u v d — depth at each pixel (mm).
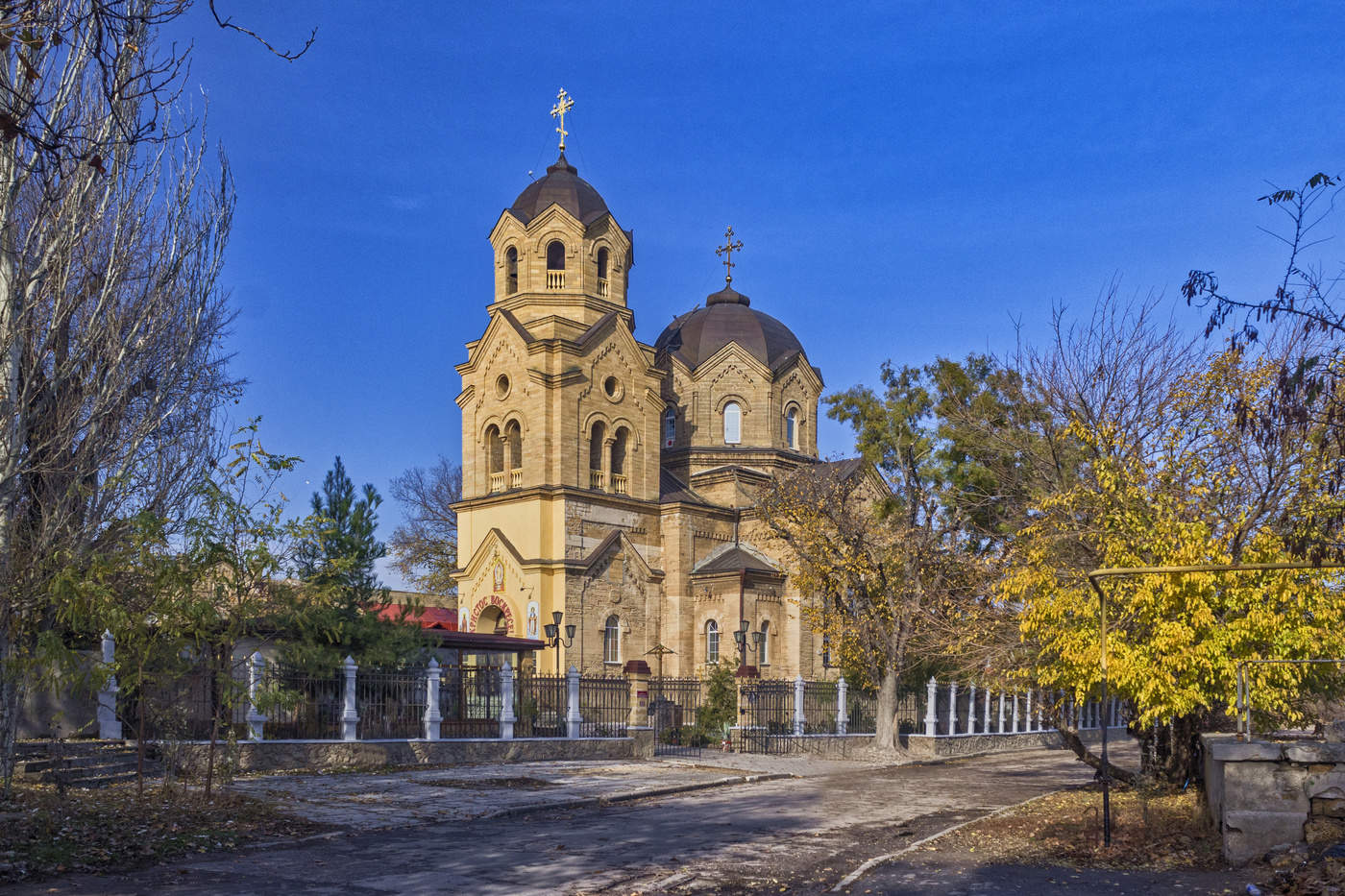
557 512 52094
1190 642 18859
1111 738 53812
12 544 19797
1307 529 14344
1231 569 14391
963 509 37281
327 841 16516
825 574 39719
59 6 11602
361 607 30422
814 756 39000
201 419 25625
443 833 17719
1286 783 14109
